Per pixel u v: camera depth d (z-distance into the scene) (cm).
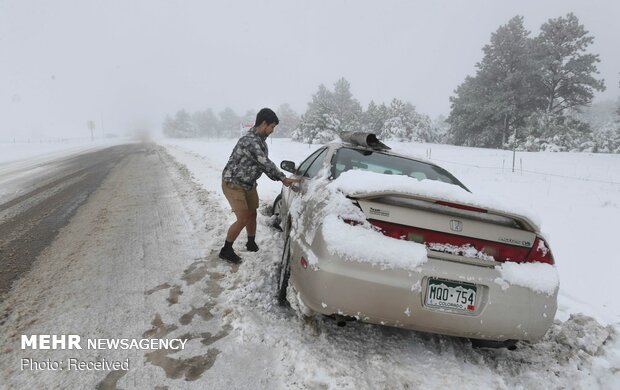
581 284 379
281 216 427
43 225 482
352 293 196
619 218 650
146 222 502
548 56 3666
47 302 273
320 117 3353
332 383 198
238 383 198
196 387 194
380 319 201
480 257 209
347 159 297
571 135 3284
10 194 715
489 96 3966
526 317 204
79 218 521
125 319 254
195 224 491
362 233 202
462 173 1388
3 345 220
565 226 600
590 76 3647
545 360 239
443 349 238
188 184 824
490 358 237
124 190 760
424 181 220
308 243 221
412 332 255
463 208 206
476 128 4231
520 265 213
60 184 845
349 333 247
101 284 306
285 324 255
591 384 219
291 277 250
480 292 205
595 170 1523
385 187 205
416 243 204
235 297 286
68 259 360
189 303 279
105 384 193
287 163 393
